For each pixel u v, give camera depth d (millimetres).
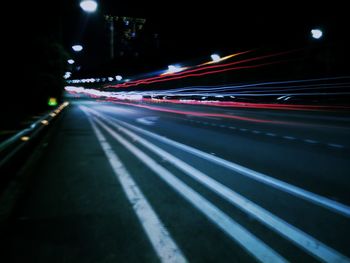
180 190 5176
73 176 6059
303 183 5594
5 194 4953
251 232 3627
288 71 32562
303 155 8164
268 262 3004
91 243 3369
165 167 6820
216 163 7211
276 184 5531
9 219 3969
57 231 3645
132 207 4402
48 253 3168
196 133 12891
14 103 14445
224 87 44250
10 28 13641
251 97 38000
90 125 16625
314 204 4535
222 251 3207
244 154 8320
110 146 9625
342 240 3441
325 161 7438
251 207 4410
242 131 13484
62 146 9656
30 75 15531
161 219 3986
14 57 14414
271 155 8164
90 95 103250
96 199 4727
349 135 12078
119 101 63188
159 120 19828
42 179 5836
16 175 6129
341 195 4938
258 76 37250
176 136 11969
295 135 12133
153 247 3283
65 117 22844
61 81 21469
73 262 3008
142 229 3703
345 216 4102
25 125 12500
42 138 11398
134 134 12672
